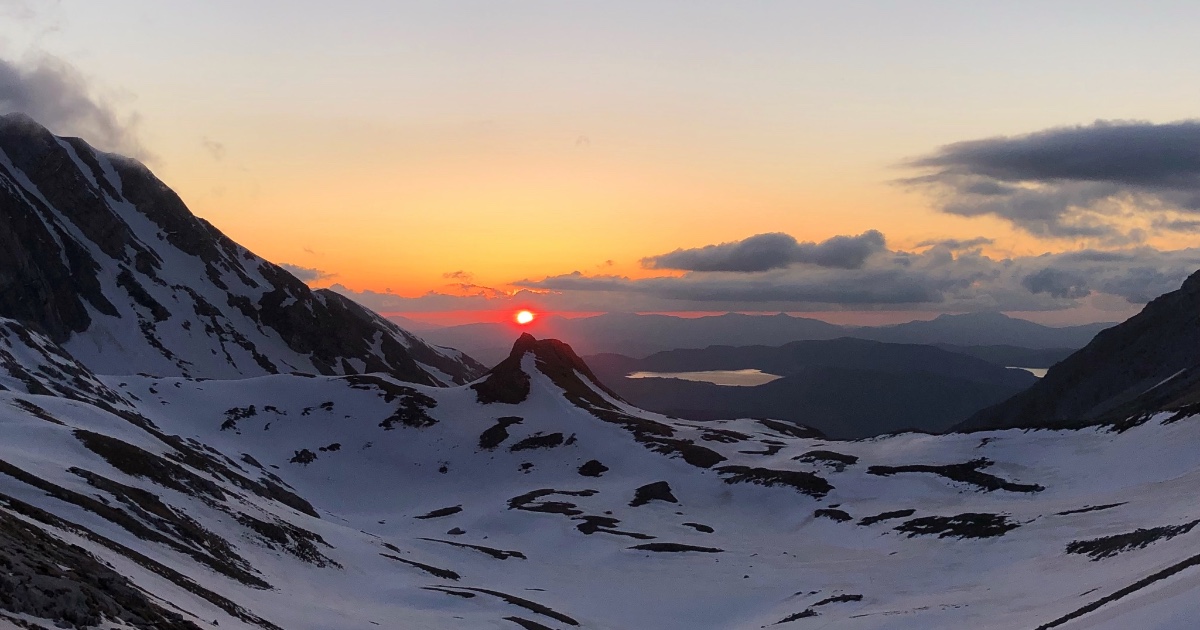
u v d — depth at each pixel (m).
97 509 49.09
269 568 60.41
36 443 59.91
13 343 116.94
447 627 58.81
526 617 66.19
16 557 29.27
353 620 53.28
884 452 132.00
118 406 120.75
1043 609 53.59
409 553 88.12
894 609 64.69
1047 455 114.88
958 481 112.50
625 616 76.31
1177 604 35.81
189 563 49.72
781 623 68.94
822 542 101.19
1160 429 107.56
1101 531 74.81
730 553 97.25
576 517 114.50
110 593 32.53
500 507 126.75
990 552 79.38
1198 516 63.72
